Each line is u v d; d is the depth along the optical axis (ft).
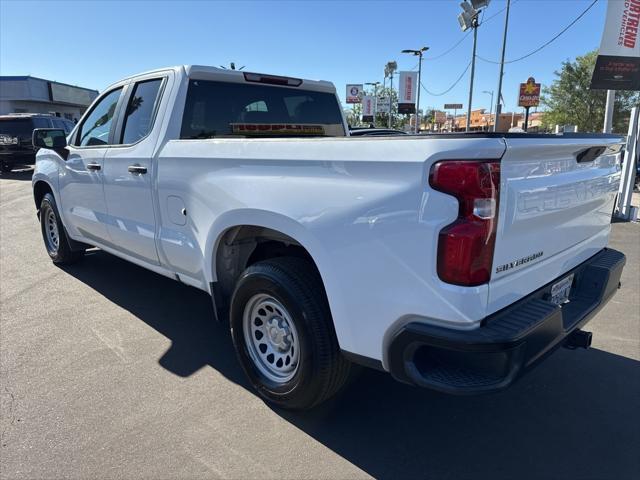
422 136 6.76
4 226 28.27
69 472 8.00
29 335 13.10
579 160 8.80
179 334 13.24
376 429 9.23
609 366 11.59
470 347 6.55
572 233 9.11
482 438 9.00
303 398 9.00
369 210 7.27
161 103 12.14
